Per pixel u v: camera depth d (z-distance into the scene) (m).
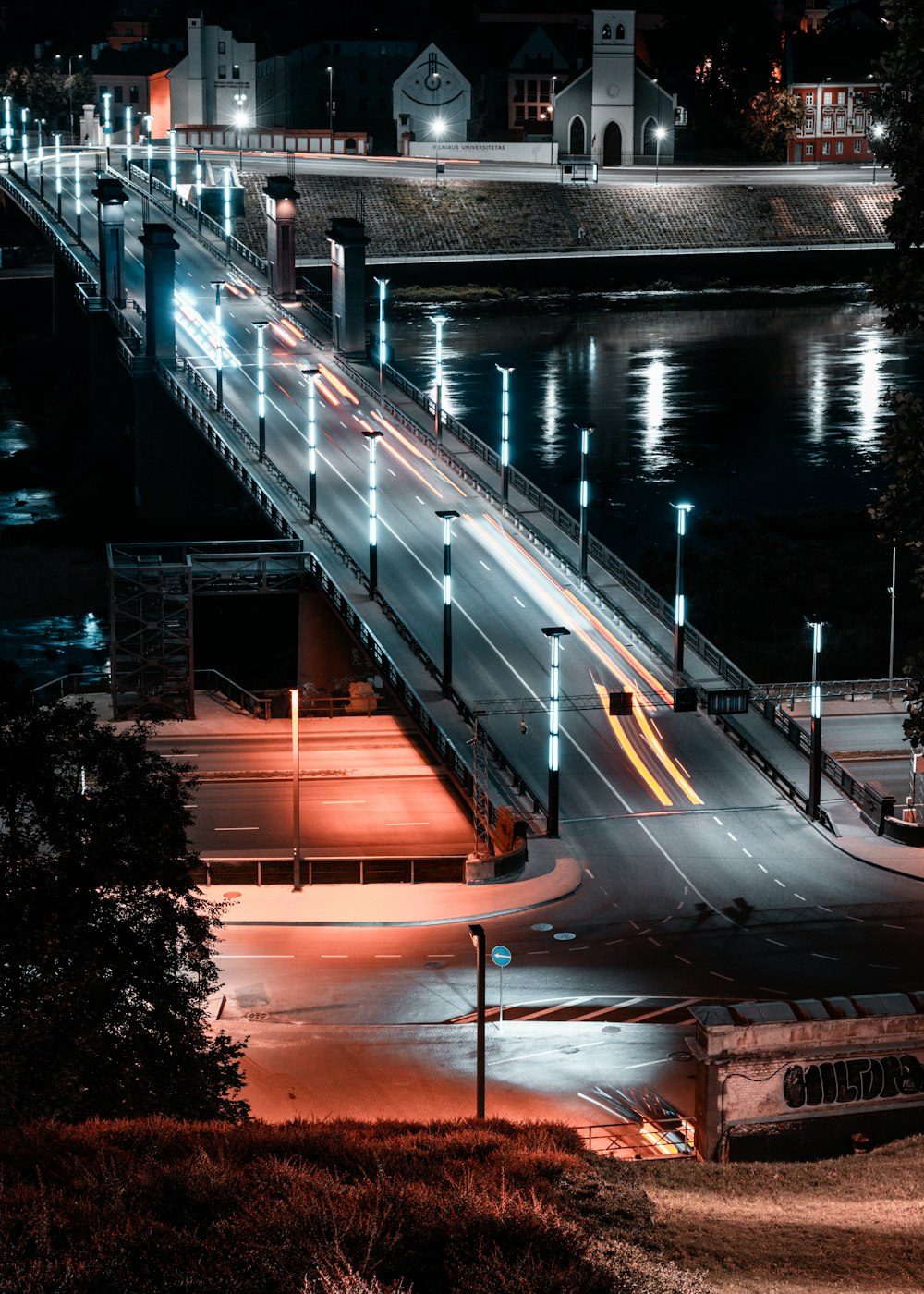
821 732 98.31
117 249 182.38
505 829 80.75
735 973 66.50
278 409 147.75
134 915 42.81
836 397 194.00
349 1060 58.41
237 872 79.62
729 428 180.38
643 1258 27.25
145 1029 41.28
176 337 170.12
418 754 98.50
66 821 42.38
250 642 128.12
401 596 107.94
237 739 101.38
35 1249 25.31
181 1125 34.78
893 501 49.88
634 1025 61.38
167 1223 27.42
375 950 69.56
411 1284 24.91
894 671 115.00
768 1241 29.12
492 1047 59.53
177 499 160.62
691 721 94.62
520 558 115.19
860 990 64.62
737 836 81.75
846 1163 37.34
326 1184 28.77
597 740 91.88
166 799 43.91
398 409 146.12
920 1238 29.25
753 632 123.25
